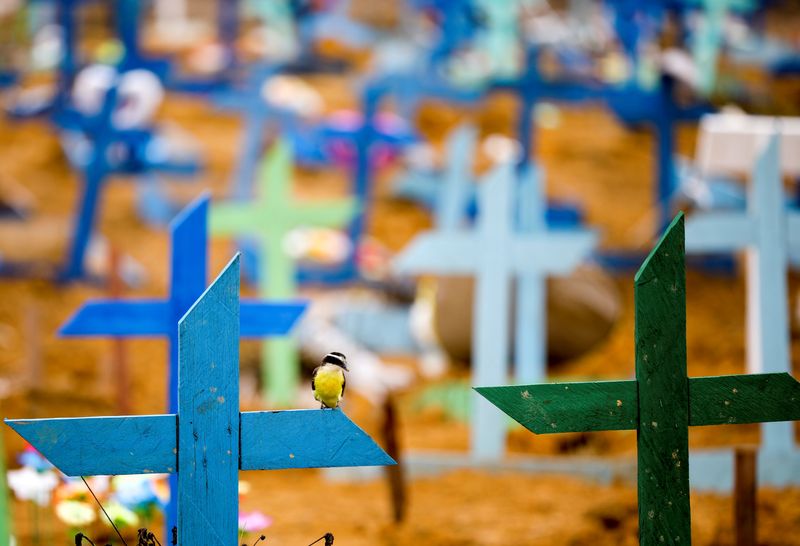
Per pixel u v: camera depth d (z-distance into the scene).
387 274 24.97
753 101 36.16
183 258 9.74
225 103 27.81
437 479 14.09
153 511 9.12
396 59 39.84
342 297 24.06
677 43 36.75
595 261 26.41
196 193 31.80
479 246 14.34
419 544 11.40
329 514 12.55
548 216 23.59
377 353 21.97
